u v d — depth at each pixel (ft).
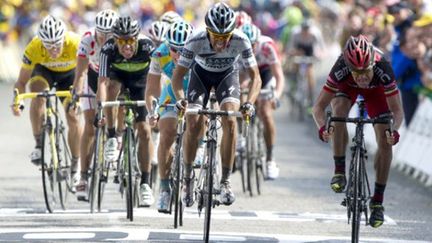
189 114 66.28
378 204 65.46
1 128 150.82
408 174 108.78
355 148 62.85
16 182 96.99
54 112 80.48
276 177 93.81
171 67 73.00
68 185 83.25
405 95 112.98
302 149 128.67
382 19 129.39
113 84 77.92
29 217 75.92
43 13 251.80
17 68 247.70
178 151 69.72
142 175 77.30
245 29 88.63
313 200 88.33
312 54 163.02
